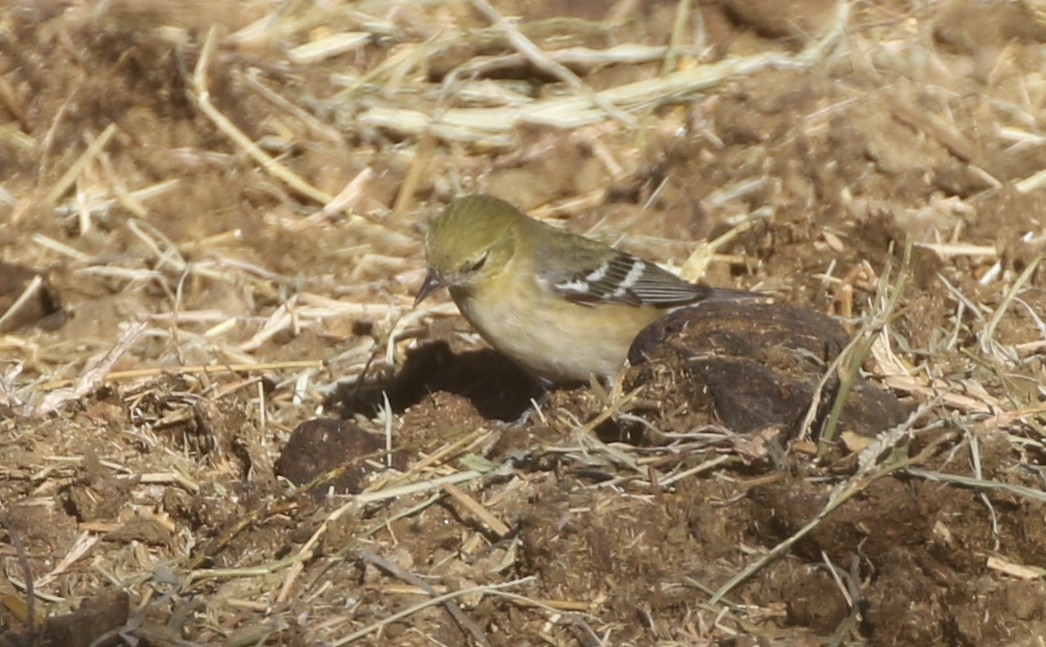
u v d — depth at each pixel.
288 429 12.62
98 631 9.73
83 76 15.94
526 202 15.43
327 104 16.00
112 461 11.79
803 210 14.79
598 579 9.99
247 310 14.20
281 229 14.95
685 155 15.27
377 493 10.75
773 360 11.05
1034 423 10.86
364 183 15.45
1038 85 16.14
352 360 13.59
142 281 14.38
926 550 9.91
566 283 12.56
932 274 13.59
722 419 10.81
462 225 12.34
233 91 15.91
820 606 9.70
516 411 12.98
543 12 17.23
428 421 11.88
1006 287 13.52
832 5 16.86
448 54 16.56
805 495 9.93
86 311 13.99
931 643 9.58
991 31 16.61
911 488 9.90
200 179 15.34
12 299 14.09
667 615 9.81
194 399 12.52
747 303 11.80
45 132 15.69
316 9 16.91
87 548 10.95
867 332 11.34
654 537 10.14
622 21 17.09
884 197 14.86
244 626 9.84
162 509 11.38
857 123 15.29
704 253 14.38
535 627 9.79
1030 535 9.89
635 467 10.64
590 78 16.67
